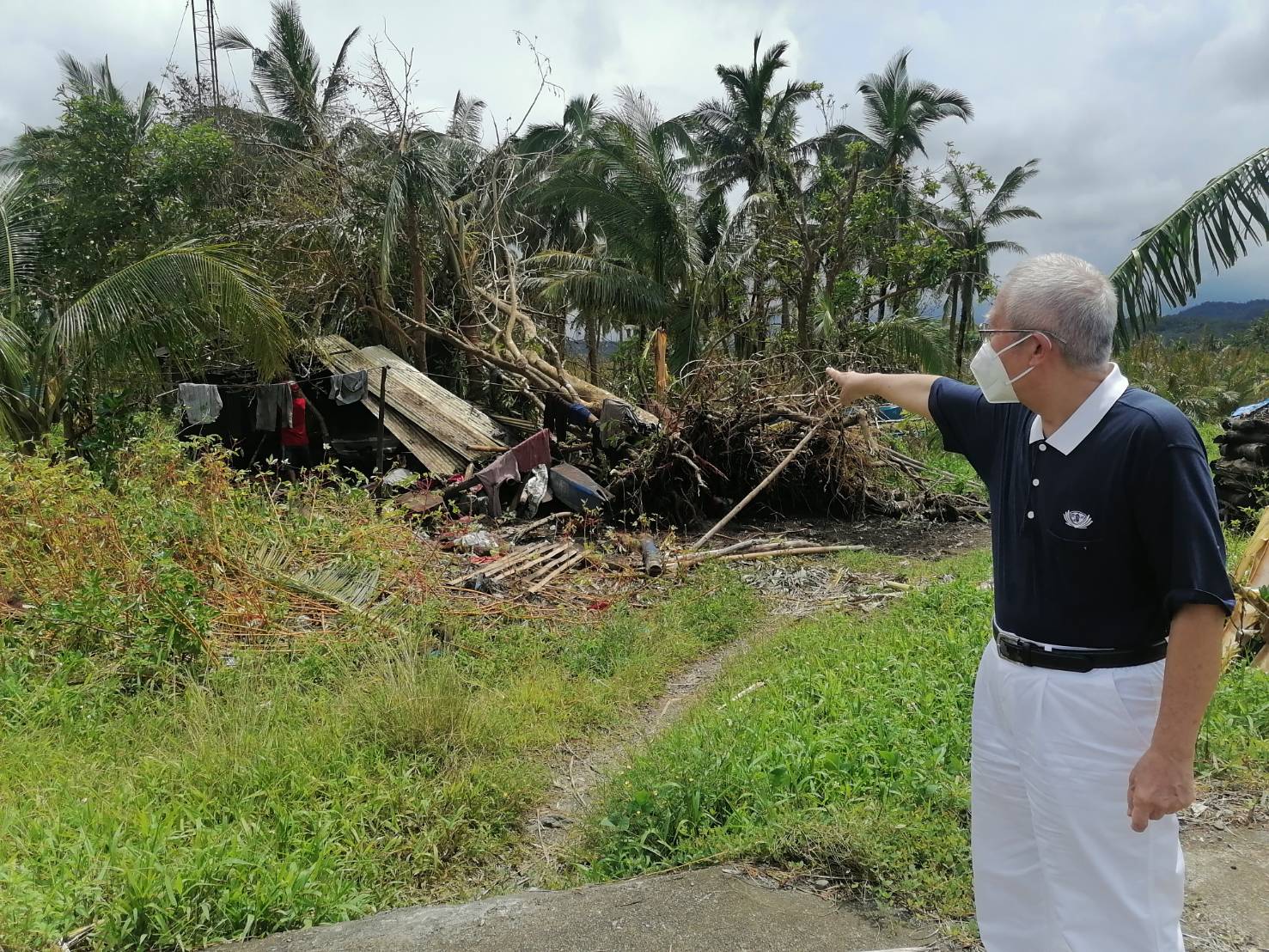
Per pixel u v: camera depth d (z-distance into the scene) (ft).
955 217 90.22
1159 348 95.25
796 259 62.75
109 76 59.93
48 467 23.53
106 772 14.32
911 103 87.10
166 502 23.12
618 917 9.61
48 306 42.24
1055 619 6.40
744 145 79.87
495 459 39.42
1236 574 19.06
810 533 40.04
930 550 36.78
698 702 19.43
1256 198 18.57
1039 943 7.13
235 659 19.53
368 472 43.42
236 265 35.73
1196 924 9.22
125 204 45.70
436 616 22.70
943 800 11.53
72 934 9.45
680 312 67.77
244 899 10.27
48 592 20.16
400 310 56.70
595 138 68.80
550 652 22.49
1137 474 5.94
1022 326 6.32
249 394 42.19
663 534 38.40
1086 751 6.29
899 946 8.94
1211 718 13.70
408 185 51.03
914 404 8.09
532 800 14.83
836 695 16.65
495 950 9.11
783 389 43.45
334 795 13.71
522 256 67.77
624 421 40.75
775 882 10.22
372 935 9.54
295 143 66.39
